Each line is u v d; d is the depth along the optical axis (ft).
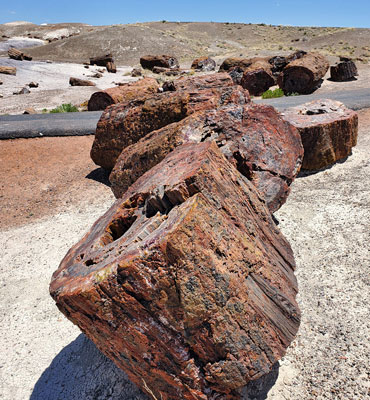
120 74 49.11
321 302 6.06
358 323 5.49
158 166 5.71
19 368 6.07
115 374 5.39
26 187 13.62
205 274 3.51
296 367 4.91
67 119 20.43
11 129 18.06
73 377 5.64
